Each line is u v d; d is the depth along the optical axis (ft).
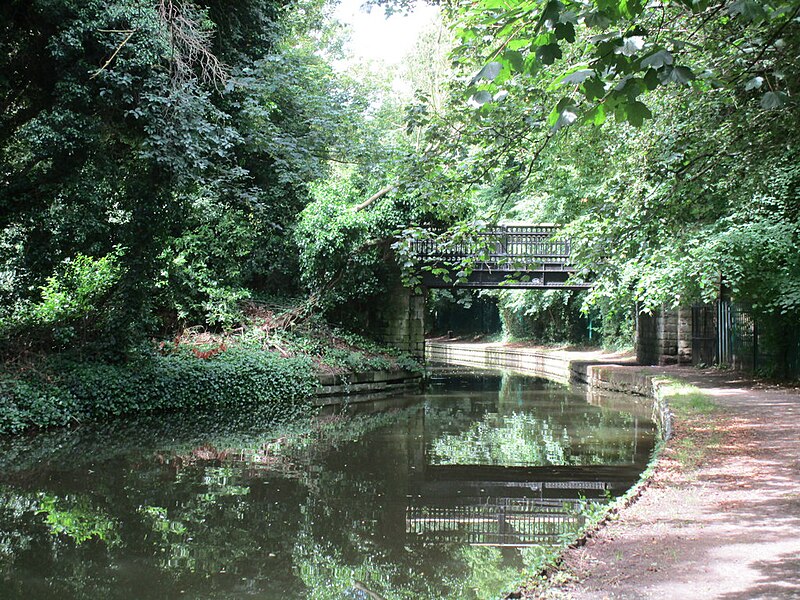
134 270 53.06
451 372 113.09
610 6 12.63
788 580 13.99
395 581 20.63
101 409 50.47
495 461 38.42
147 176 50.37
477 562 22.22
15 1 42.91
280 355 69.46
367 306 88.53
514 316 146.41
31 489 32.35
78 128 44.06
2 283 50.70
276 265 78.74
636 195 30.71
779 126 28.40
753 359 61.82
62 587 20.27
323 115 73.41
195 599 19.44
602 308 97.30
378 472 36.14
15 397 46.09
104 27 43.68
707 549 16.03
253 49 63.00
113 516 27.89
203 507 29.32
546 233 81.15
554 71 29.73
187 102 46.24
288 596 19.67
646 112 13.29
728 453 26.96
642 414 57.16
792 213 51.21
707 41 26.13
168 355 59.62
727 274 51.11
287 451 42.14
